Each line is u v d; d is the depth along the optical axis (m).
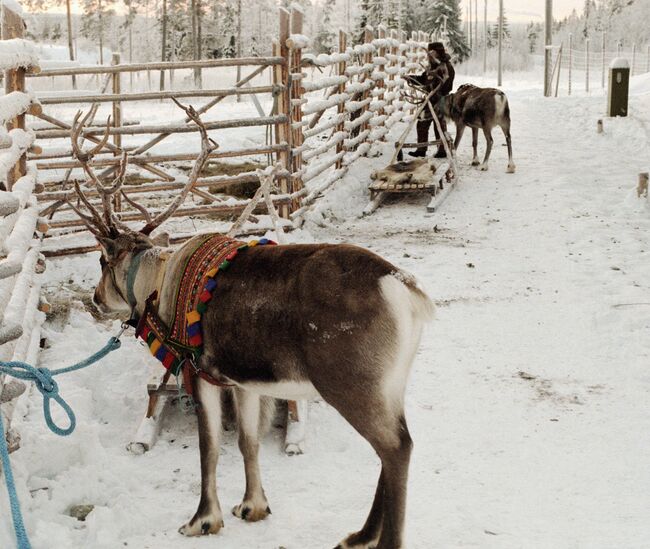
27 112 6.05
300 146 9.70
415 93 19.30
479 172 13.55
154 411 5.23
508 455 4.88
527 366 6.20
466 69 77.00
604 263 8.63
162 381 5.16
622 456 4.82
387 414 3.50
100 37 67.38
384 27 16.53
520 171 13.48
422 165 11.96
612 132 17.00
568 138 16.92
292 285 3.59
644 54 58.31
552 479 4.59
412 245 9.62
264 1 65.38
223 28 64.56
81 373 5.95
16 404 4.88
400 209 11.56
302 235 9.52
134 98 8.47
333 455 4.95
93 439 4.66
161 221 4.55
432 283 8.18
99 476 4.44
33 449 4.46
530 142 16.52
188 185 4.66
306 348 3.54
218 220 9.94
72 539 3.85
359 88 12.82
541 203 11.30
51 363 6.14
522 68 88.94
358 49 13.23
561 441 5.04
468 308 7.45
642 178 11.09
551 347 6.54
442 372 6.11
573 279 8.17
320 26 72.94
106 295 4.43
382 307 3.44
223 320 3.75
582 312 7.25
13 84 5.93
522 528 4.09
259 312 3.65
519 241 9.68
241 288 3.73
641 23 108.31
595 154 14.84
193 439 5.20
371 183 12.15
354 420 3.53
